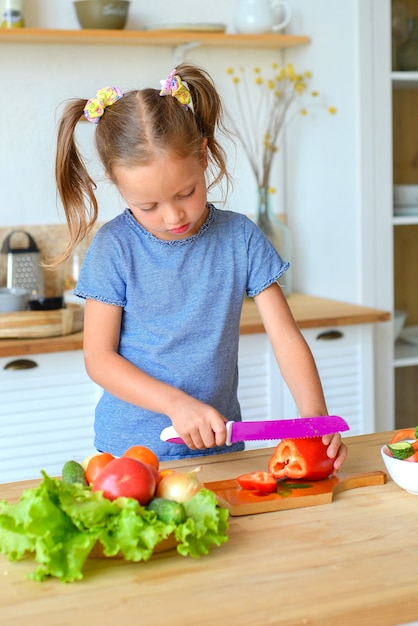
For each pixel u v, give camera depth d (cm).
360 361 269
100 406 168
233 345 163
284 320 159
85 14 265
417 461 121
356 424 272
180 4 294
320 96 288
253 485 121
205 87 154
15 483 129
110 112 141
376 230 276
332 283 291
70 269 286
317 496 119
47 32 260
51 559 96
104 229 159
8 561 103
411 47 273
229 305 160
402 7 270
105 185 279
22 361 231
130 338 158
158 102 138
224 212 164
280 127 309
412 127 278
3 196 279
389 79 271
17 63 277
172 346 157
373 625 91
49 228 284
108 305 155
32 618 89
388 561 101
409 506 118
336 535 109
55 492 101
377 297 278
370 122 270
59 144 155
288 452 126
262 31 284
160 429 160
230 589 95
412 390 286
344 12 271
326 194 289
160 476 113
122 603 92
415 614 92
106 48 286
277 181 313
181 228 137
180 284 157
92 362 151
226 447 163
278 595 93
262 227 287
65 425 239
